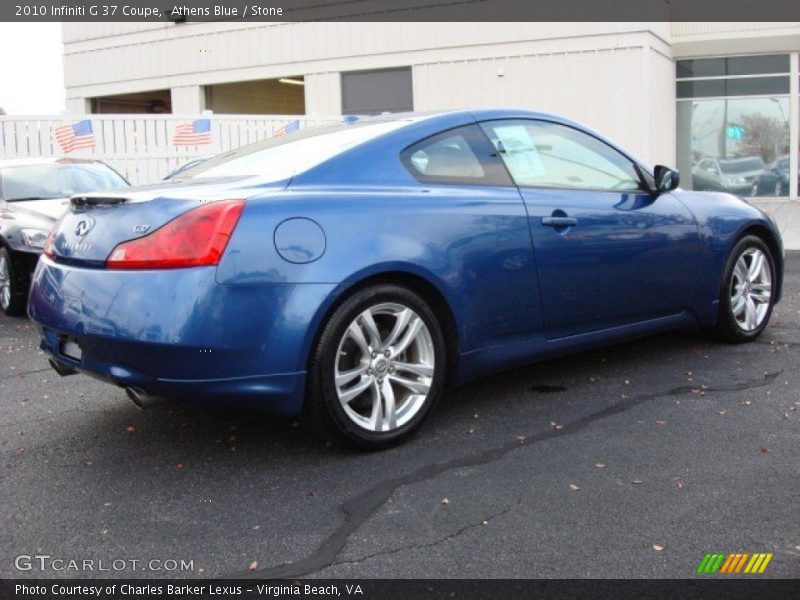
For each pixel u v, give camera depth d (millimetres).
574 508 3004
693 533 2795
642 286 4594
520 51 16641
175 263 3125
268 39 19000
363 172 3678
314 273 3293
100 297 3240
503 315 3951
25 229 7234
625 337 4648
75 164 8789
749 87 17844
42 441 3859
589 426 3889
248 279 3160
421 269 3600
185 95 20078
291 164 3701
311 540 2814
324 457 3562
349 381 3480
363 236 3443
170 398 3264
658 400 4262
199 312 3086
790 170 17859
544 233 4078
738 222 5207
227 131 13781
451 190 3861
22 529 2941
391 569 2611
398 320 3596
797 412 4008
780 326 5957
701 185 18484
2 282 7512
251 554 2730
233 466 3490
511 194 4055
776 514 2922
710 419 3943
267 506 3086
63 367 3643
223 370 3160
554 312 4168
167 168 13453
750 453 3498
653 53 16109
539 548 2717
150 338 3092
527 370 4906
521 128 4363
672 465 3385
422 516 2969
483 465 3432
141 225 3244
